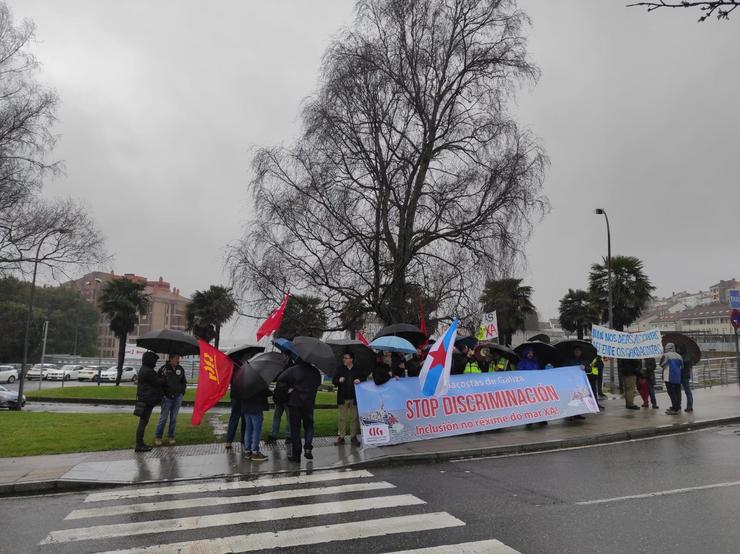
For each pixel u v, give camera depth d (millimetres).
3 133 24875
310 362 9055
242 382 9227
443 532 5395
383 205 15406
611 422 12586
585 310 48656
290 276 15234
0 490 7395
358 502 6633
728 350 37656
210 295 45219
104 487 7715
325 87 15883
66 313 105125
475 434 11414
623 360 15484
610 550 4762
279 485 7660
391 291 15289
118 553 4992
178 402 10984
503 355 14172
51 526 5867
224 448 10430
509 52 16594
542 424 12516
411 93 15625
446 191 15625
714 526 5332
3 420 14312
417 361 12992
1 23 25219
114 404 29125
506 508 6180
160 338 10383
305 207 15031
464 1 16328
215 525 5793
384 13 16109
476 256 15508
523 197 15102
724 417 13109
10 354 79938
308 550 4992
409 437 10688
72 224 27078
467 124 16500
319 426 12898
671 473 7738
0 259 26562
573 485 7203
